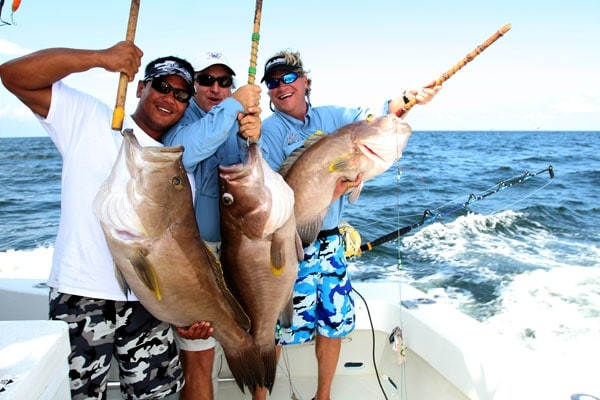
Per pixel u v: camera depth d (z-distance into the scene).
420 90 2.89
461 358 2.62
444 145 38.81
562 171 19.72
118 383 3.25
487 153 29.23
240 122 2.38
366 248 3.88
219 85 3.19
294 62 2.99
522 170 19.44
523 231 9.53
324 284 3.02
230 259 2.49
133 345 2.34
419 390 3.10
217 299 2.30
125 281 2.17
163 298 2.17
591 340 4.96
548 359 2.48
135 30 2.05
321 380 3.12
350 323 3.09
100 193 2.02
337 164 2.71
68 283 2.18
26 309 3.16
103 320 2.24
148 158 2.07
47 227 11.10
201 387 2.80
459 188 14.50
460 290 6.51
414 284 6.77
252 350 2.49
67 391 1.70
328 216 3.00
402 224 9.73
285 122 3.09
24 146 44.19
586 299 6.05
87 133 2.22
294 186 2.72
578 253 8.02
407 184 14.51
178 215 2.15
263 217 2.38
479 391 2.47
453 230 9.41
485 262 7.58
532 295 6.21
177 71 2.38
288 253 2.48
